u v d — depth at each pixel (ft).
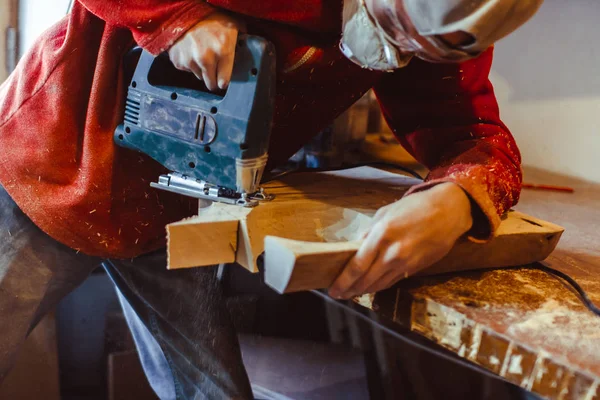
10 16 5.18
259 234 2.28
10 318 2.87
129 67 2.65
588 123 5.16
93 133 2.66
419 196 2.22
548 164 5.62
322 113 3.05
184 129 2.41
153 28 2.31
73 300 5.51
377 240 2.02
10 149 2.74
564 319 2.19
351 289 2.13
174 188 2.54
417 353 4.37
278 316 4.94
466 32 1.71
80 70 2.65
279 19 2.32
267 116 2.28
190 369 3.53
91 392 5.70
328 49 2.56
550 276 2.65
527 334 2.05
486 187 2.38
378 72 2.93
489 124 2.89
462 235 2.39
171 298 3.41
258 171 2.33
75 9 2.61
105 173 2.70
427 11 1.70
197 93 2.41
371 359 4.57
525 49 5.65
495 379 3.94
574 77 5.22
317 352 4.69
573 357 1.92
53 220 2.72
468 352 2.13
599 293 2.52
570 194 4.70
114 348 5.48
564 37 5.24
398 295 2.35
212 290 3.51
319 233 2.52
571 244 3.36
